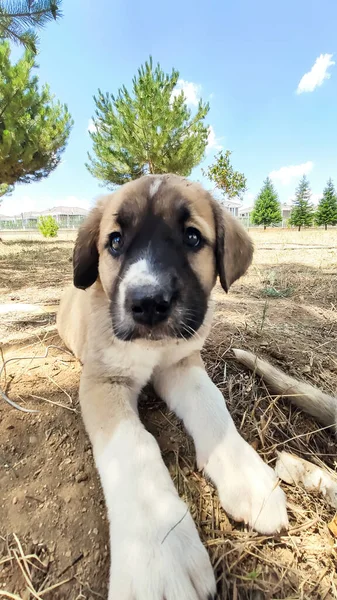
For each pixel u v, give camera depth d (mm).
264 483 185
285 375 287
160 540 150
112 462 181
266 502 179
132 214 236
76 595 154
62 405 250
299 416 265
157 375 264
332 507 194
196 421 216
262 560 166
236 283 717
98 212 272
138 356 234
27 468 205
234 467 191
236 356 308
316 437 253
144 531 153
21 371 294
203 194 261
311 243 1905
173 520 158
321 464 228
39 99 1861
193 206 241
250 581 157
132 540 151
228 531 176
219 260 264
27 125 1812
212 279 258
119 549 151
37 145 1809
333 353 358
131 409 215
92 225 271
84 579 159
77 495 191
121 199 248
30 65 1571
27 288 679
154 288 199
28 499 189
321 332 416
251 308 500
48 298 581
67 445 218
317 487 201
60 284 723
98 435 198
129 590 139
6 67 1511
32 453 214
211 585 145
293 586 159
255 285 692
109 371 236
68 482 197
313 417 264
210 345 344
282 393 272
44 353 329
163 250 218
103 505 186
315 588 159
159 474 177
